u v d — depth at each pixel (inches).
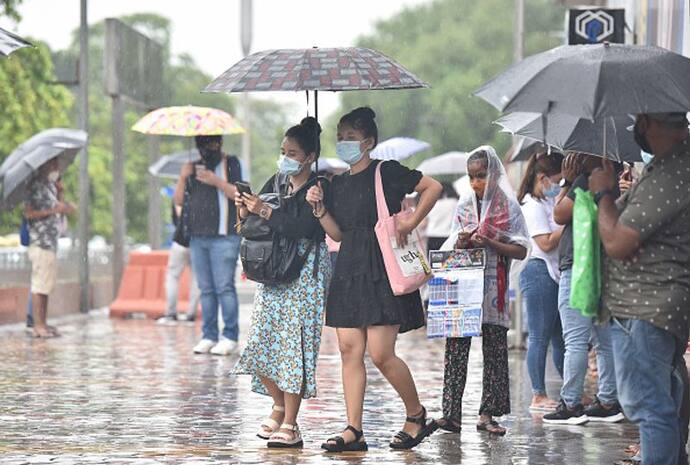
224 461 595.2
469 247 665.0
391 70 613.3
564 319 704.4
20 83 1847.9
